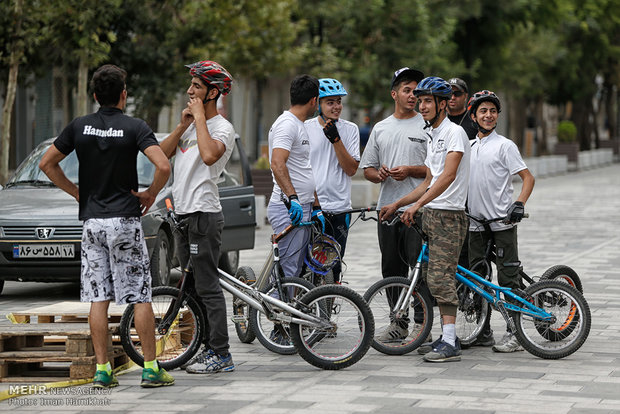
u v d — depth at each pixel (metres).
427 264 11.48
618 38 65.44
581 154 64.50
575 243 23.83
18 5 21.89
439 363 11.07
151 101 28.09
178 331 10.84
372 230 27.42
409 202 11.58
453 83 12.62
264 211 28.86
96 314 9.71
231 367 10.66
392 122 12.32
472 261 12.09
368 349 11.09
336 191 12.68
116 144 9.47
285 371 10.69
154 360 9.90
